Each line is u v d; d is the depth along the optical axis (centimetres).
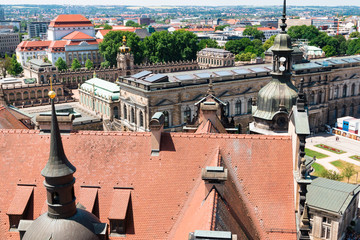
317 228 7112
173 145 3528
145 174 3409
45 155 3534
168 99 11112
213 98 5425
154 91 10769
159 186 3356
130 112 11712
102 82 15838
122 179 3400
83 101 16788
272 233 3241
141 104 11000
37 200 3350
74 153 3531
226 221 2747
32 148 3572
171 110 11250
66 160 2464
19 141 3606
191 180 3369
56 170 2398
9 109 6294
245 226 3073
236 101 12456
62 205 2464
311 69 13288
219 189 2941
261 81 12762
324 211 6962
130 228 3200
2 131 3659
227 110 12338
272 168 3494
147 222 3219
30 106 17462
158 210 3259
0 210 3325
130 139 3572
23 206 3272
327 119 14475
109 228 3212
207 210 2683
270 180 3450
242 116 12594
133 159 3481
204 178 2917
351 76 14712
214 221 2550
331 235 6956
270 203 3362
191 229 2694
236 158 3509
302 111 3425
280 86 4906
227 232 2278
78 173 3444
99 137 3600
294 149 3447
